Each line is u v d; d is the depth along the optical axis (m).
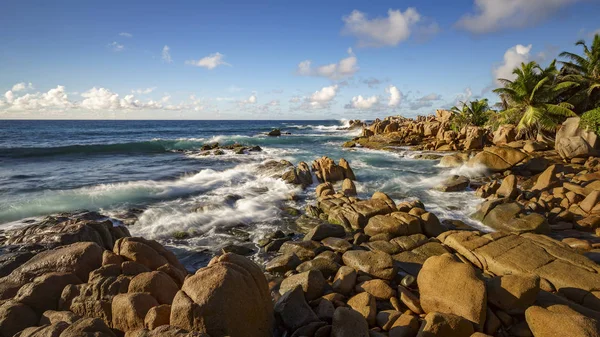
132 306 4.63
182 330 3.83
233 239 11.42
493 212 12.64
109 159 29.30
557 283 7.12
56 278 5.54
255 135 63.62
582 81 34.22
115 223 12.28
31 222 12.21
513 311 5.80
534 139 31.67
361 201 13.52
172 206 14.55
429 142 39.94
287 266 8.77
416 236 10.35
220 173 21.23
